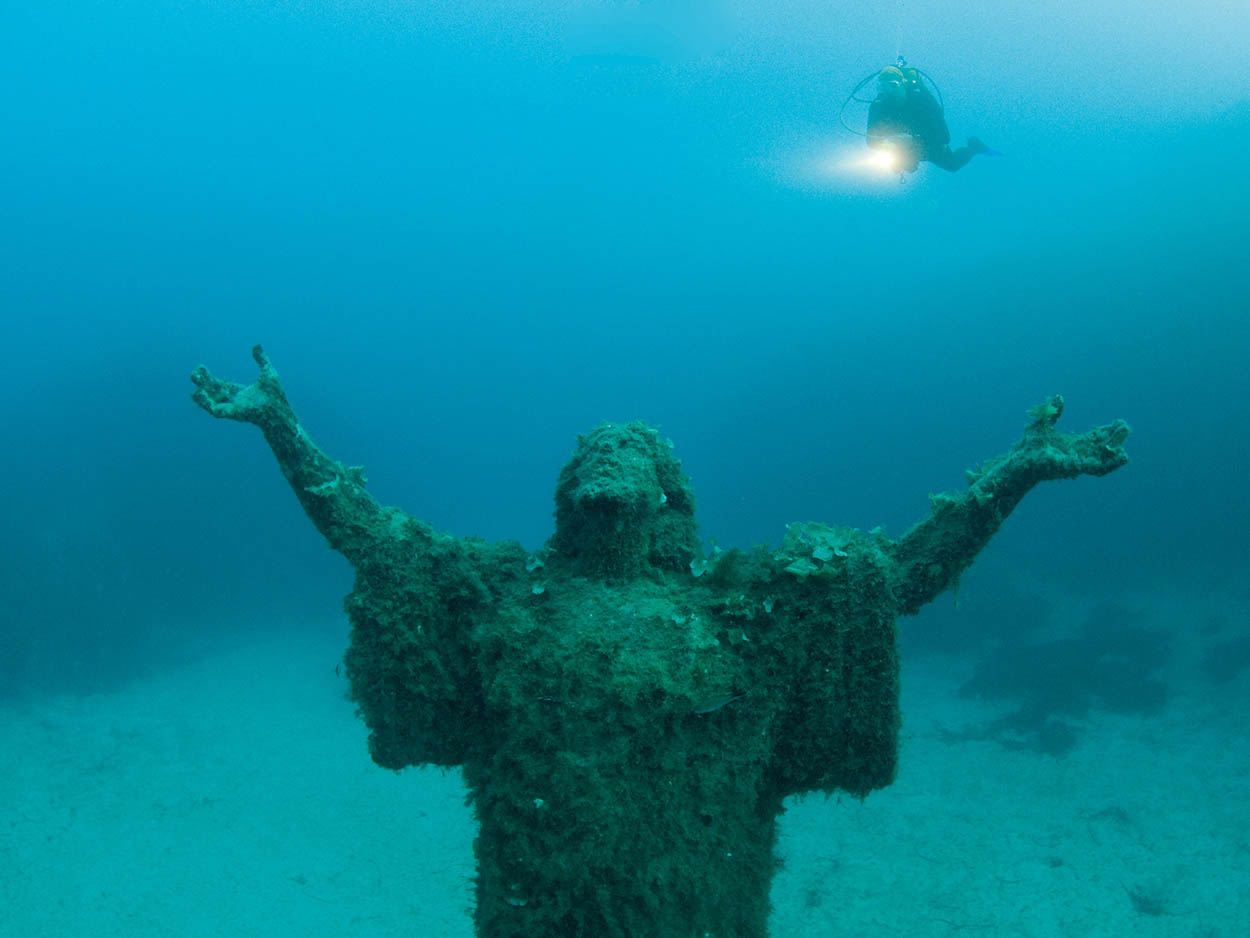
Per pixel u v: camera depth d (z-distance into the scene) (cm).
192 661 2228
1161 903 988
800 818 1269
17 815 1303
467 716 376
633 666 324
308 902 1071
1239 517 2419
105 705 1848
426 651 363
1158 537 2500
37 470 3041
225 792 1401
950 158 1359
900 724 362
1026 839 1161
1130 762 1364
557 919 307
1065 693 1662
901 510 3388
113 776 1461
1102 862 1085
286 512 3244
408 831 1265
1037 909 990
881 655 351
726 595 362
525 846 312
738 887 346
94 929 1012
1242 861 1053
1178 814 1190
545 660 333
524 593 367
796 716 359
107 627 2169
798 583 353
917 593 372
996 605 2238
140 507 2995
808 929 977
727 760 337
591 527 370
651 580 375
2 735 1647
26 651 1967
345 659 377
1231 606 2008
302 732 1686
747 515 3762
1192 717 1498
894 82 1313
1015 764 1406
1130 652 1842
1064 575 2522
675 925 317
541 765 318
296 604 2864
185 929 1012
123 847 1209
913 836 1192
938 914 994
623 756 315
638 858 309
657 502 371
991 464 371
